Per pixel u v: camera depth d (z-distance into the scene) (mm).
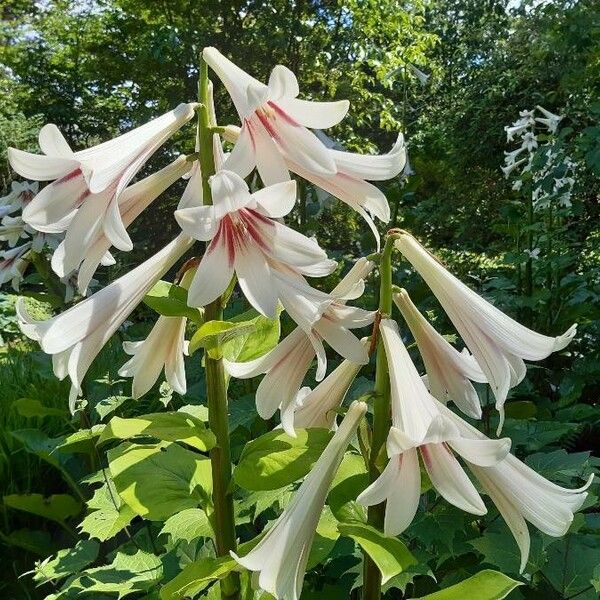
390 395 1400
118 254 7324
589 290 5910
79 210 1292
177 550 2420
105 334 1368
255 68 12484
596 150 5418
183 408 2188
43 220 1265
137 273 1425
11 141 13586
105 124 15523
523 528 1359
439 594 1326
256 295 1268
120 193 1350
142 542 3133
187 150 12344
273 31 11867
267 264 1310
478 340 1412
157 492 1610
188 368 4594
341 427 1370
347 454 1542
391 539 1230
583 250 7207
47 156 1238
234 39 12312
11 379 5750
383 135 15062
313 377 4047
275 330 1713
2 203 4027
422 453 1251
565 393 5133
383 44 12438
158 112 13453
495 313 1401
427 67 15820
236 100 1340
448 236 14203
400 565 1185
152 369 1605
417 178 5859
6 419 4816
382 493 1188
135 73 13531
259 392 1530
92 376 4922
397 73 7719
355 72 12367
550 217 6066
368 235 5691
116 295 1378
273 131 1325
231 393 4801
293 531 1284
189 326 2471
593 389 5566
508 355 1399
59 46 14969
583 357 5480
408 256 1445
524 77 13078
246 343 1711
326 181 1396
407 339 4688
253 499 2256
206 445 1495
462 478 1221
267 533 1345
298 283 1300
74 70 14906
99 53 14203
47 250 4129
